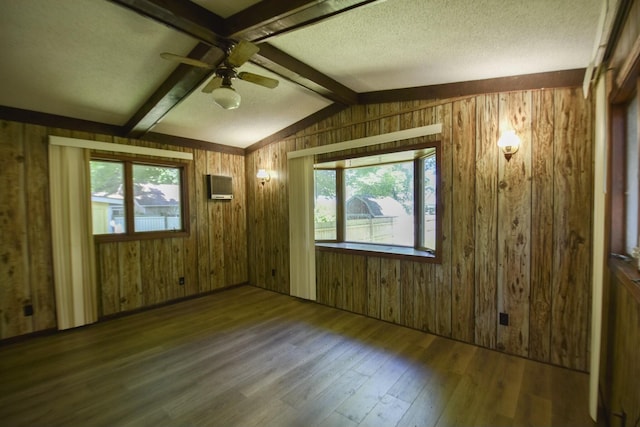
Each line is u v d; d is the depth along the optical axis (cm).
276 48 249
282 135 460
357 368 256
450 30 205
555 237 257
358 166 446
